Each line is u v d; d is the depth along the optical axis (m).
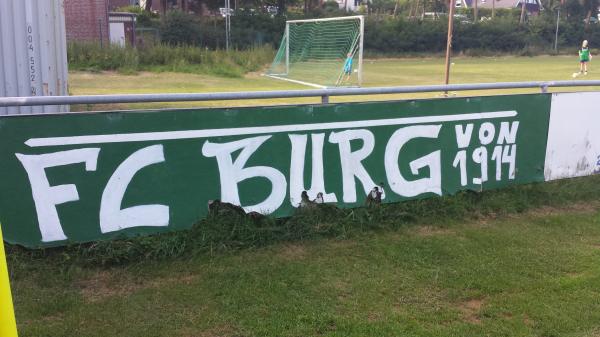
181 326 3.16
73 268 3.73
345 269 4.00
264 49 36.34
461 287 3.79
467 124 5.41
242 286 3.67
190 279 3.76
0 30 5.84
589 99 6.20
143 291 3.55
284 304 3.45
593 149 6.38
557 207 5.72
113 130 3.92
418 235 4.76
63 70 6.49
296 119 4.54
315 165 4.69
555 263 4.24
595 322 3.38
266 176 4.50
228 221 4.36
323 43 29.69
